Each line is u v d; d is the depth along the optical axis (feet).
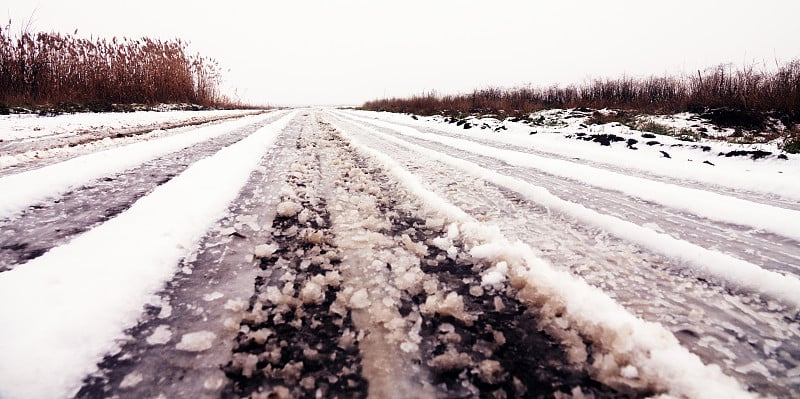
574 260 5.67
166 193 7.93
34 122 24.56
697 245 6.25
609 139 20.90
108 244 5.27
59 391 2.99
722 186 10.71
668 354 3.44
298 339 3.78
